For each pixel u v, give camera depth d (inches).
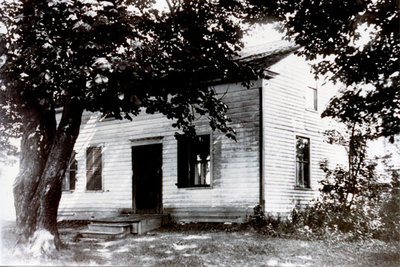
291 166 641.6
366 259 415.5
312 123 700.0
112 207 745.6
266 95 612.7
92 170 786.8
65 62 386.9
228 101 634.8
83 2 409.4
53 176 438.9
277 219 581.3
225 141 629.6
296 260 405.1
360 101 522.9
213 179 634.2
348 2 497.4
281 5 548.1
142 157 721.0
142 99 465.7
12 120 605.0
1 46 390.6
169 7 487.2
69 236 583.5
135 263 394.0
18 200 438.9
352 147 611.5
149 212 696.4
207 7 513.3
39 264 377.7
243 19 567.2
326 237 513.3
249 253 433.7
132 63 386.0
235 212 606.9
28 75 407.5
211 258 415.5
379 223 561.3
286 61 660.7
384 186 613.9
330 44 534.6
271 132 613.0
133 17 412.5
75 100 428.8
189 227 623.8
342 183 626.8
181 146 665.6
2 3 417.4
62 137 446.9
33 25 380.2
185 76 487.8
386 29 482.9
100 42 400.2
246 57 698.2
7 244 477.7
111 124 770.8
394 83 503.8
